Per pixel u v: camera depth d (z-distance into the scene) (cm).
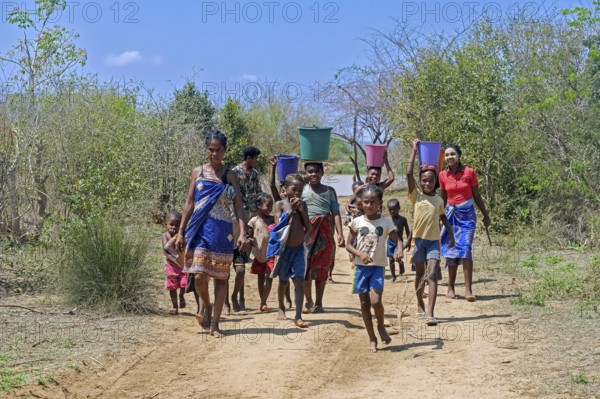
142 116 4597
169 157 4341
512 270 2830
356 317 2189
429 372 1605
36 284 2417
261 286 2295
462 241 2356
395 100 5047
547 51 4316
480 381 1526
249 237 2228
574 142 3634
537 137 3747
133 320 2041
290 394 1478
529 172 3728
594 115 3534
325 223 2208
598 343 1742
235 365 1659
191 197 1925
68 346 1741
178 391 1488
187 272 1909
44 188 3044
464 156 3912
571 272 2622
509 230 3753
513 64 4225
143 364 1658
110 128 3916
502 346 1764
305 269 2050
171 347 1798
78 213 2856
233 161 6656
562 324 1936
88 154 3331
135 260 2183
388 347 1820
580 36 4081
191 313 2205
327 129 2191
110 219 2584
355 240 1820
